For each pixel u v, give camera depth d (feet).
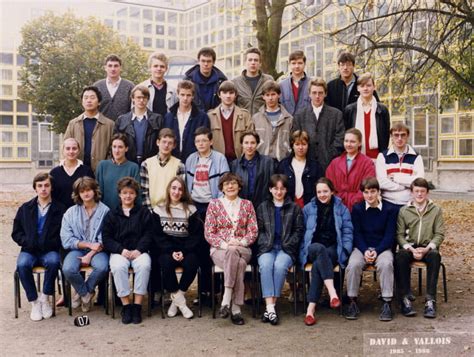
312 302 17.92
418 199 19.35
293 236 18.86
